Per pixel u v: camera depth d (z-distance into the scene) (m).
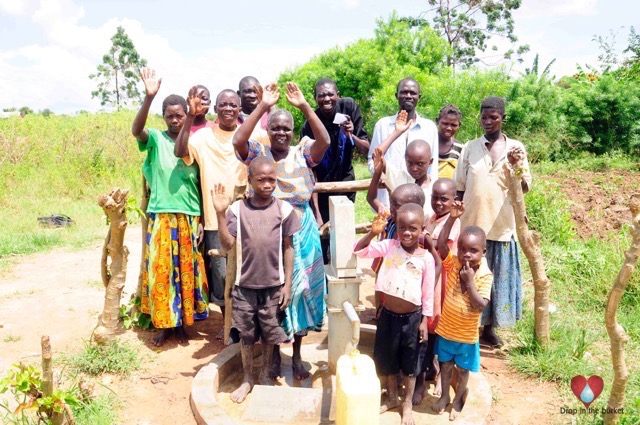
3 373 4.36
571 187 12.23
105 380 4.28
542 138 15.65
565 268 6.74
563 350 4.64
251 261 3.84
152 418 3.85
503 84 14.98
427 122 5.29
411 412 3.67
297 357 4.32
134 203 4.48
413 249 3.69
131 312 5.33
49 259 7.70
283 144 4.13
